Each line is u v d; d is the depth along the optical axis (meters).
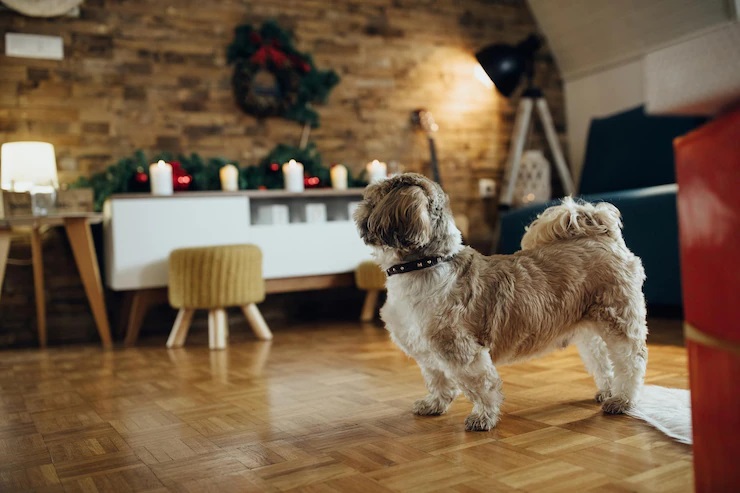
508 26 5.30
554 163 5.36
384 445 1.56
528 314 1.64
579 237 1.77
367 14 4.78
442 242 1.64
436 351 1.62
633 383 1.72
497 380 1.63
